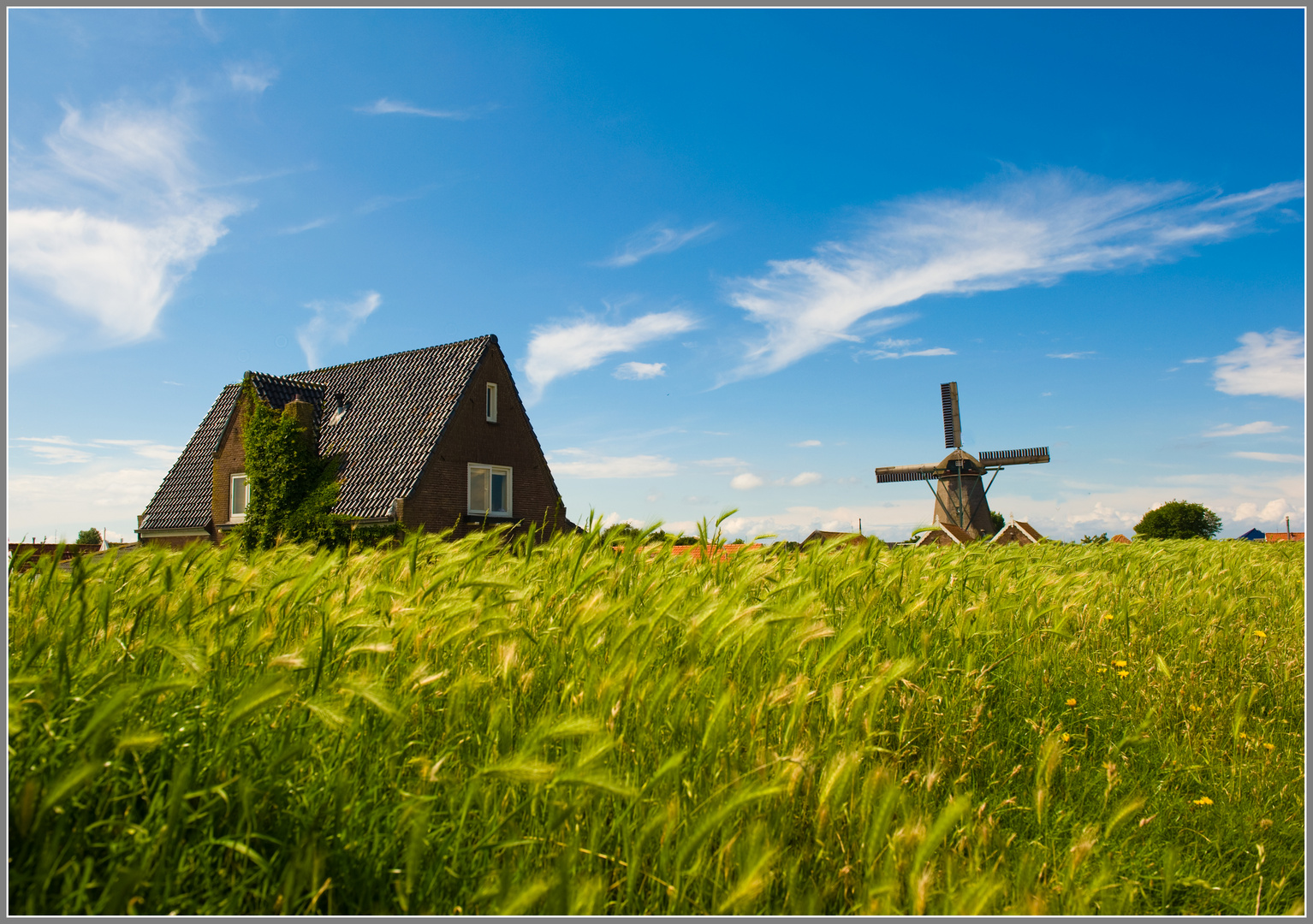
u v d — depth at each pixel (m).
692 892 1.65
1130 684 3.43
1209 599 5.01
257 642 2.22
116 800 1.56
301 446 19.97
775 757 1.86
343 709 1.74
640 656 2.25
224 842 1.46
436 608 2.48
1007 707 3.06
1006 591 4.18
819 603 3.18
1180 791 2.67
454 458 20.25
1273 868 2.23
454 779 1.74
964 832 2.02
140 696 1.53
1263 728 3.14
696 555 3.87
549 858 1.65
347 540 18.22
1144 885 2.04
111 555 2.85
